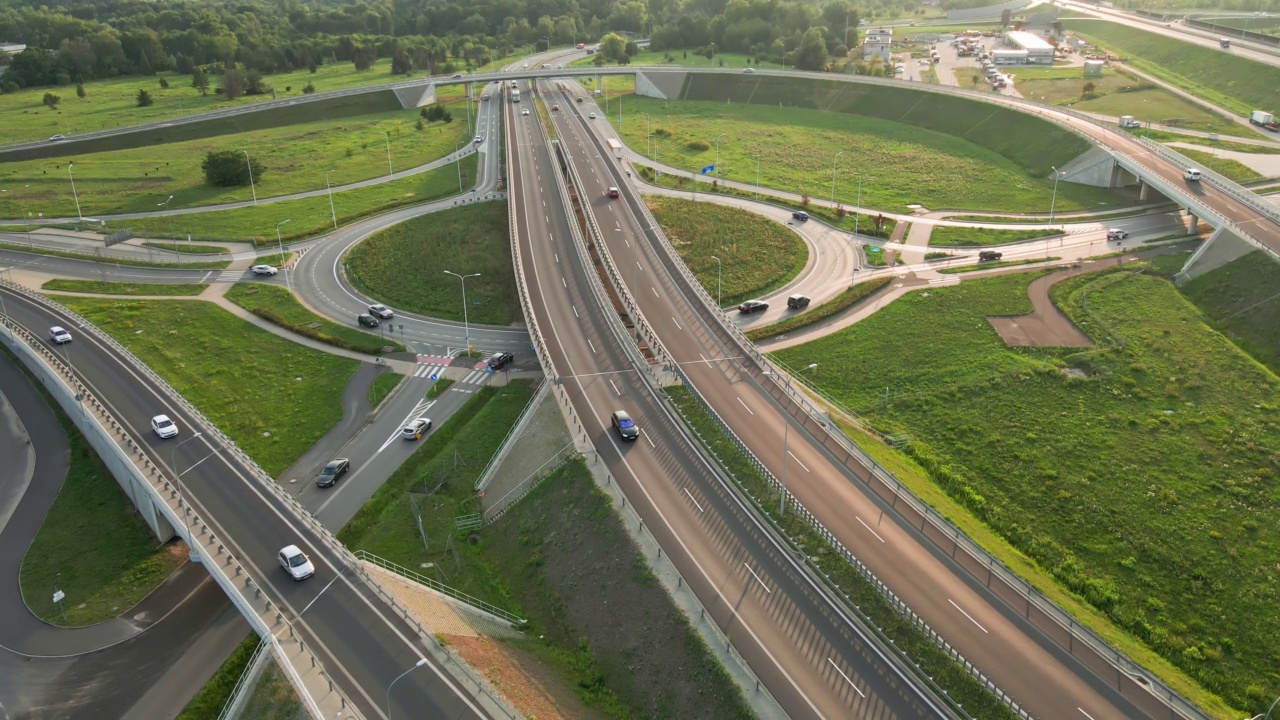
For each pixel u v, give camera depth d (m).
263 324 133.38
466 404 110.12
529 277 129.25
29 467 100.56
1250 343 113.44
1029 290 132.00
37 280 149.88
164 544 86.88
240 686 63.94
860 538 73.94
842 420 98.44
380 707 58.59
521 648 69.81
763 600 67.94
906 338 119.56
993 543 77.69
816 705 58.50
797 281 140.38
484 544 84.62
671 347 108.81
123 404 101.75
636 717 62.50
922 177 192.75
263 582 71.19
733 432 89.88
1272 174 175.88
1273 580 74.44
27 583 82.50
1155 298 126.62
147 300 141.75
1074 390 104.81
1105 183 177.50
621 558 74.00
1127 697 58.69
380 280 147.50
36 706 69.25
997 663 61.28
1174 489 86.62
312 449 102.12
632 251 138.38
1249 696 63.59
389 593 69.31
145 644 75.06
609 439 90.50
